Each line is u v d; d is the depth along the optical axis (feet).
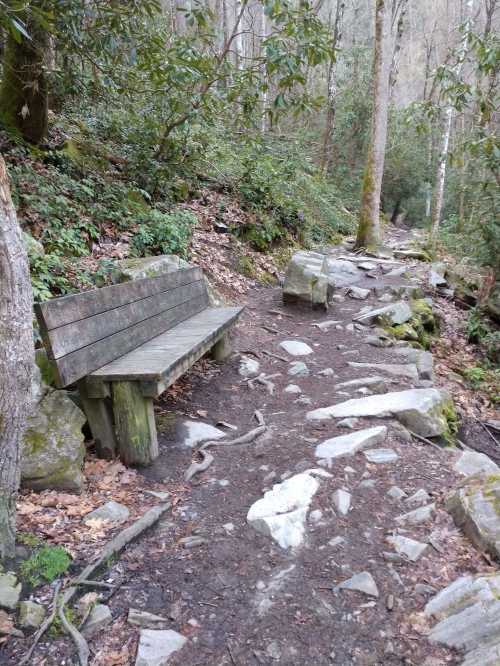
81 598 6.79
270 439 11.66
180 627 6.49
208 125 27.20
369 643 6.23
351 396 14.19
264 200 32.14
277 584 7.17
